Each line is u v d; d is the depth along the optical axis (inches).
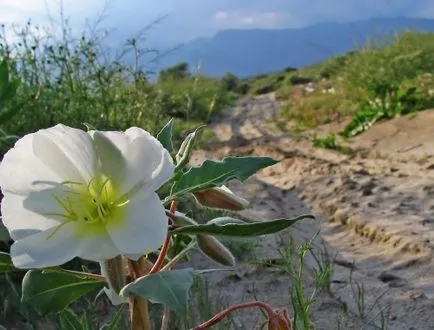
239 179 61.1
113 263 53.7
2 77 132.3
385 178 280.4
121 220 51.4
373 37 665.0
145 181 51.4
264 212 248.5
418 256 174.6
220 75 1344.7
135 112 265.1
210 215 200.8
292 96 892.0
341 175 294.4
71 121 225.8
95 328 128.2
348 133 441.1
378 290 155.6
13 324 139.1
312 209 250.2
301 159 362.9
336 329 136.8
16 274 150.5
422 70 569.3
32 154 52.3
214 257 63.7
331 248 196.7
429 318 138.9
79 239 51.3
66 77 244.8
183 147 62.2
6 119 135.8
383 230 199.2
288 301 152.6
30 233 51.4
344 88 624.7
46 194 51.7
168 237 62.0
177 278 49.9
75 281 62.4
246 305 66.8
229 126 636.7
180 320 127.8
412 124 409.1
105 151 50.6
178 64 696.4
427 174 282.8
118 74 269.7
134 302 61.2
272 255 182.2
